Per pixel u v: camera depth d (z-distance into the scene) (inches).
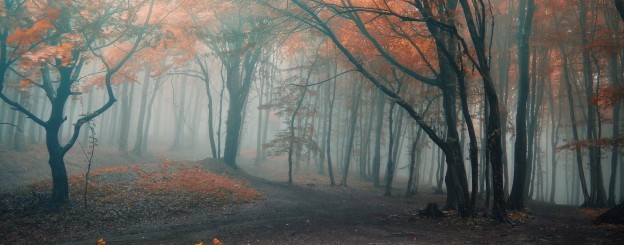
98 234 512.4
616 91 643.5
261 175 1483.8
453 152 605.6
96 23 577.9
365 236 460.8
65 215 573.9
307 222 581.9
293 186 1114.1
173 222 585.3
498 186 547.8
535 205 972.6
